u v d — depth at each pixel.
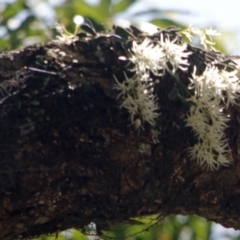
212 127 2.47
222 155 2.48
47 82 2.40
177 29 2.54
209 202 2.53
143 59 2.44
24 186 2.39
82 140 2.41
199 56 2.52
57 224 2.46
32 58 2.43
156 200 2.49
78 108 2.41
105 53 2.45
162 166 2.46
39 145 2.39
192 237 3.62
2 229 2.42
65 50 2.44
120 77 2.44
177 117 2.46
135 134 2.44
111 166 2.43
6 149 2.37
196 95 2.47
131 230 3.23
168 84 2.46
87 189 2.43
